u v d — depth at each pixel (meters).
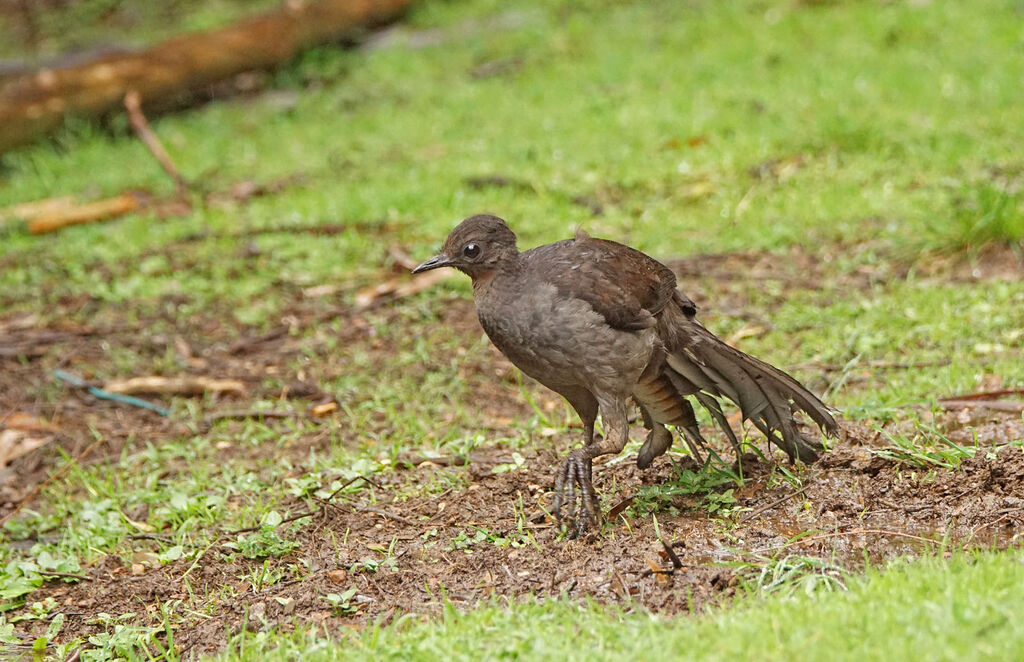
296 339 14.04
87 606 8.73
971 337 11.91
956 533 8.10
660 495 8.98
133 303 15.32
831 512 8.59
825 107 19.02
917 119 18.11
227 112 23.33
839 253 14.62
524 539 8.58
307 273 15.64
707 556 8.07
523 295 8.31
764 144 17.94
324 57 24.80
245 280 15.64
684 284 14.21
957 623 6.17
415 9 26.80
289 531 9.29
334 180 19.19
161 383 12.92
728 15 24.52
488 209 16.92
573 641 6.76
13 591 8.91
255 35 23.78
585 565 8.00
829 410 8.94
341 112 22.84
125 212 18.72
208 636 7.89
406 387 12.50
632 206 16.61
